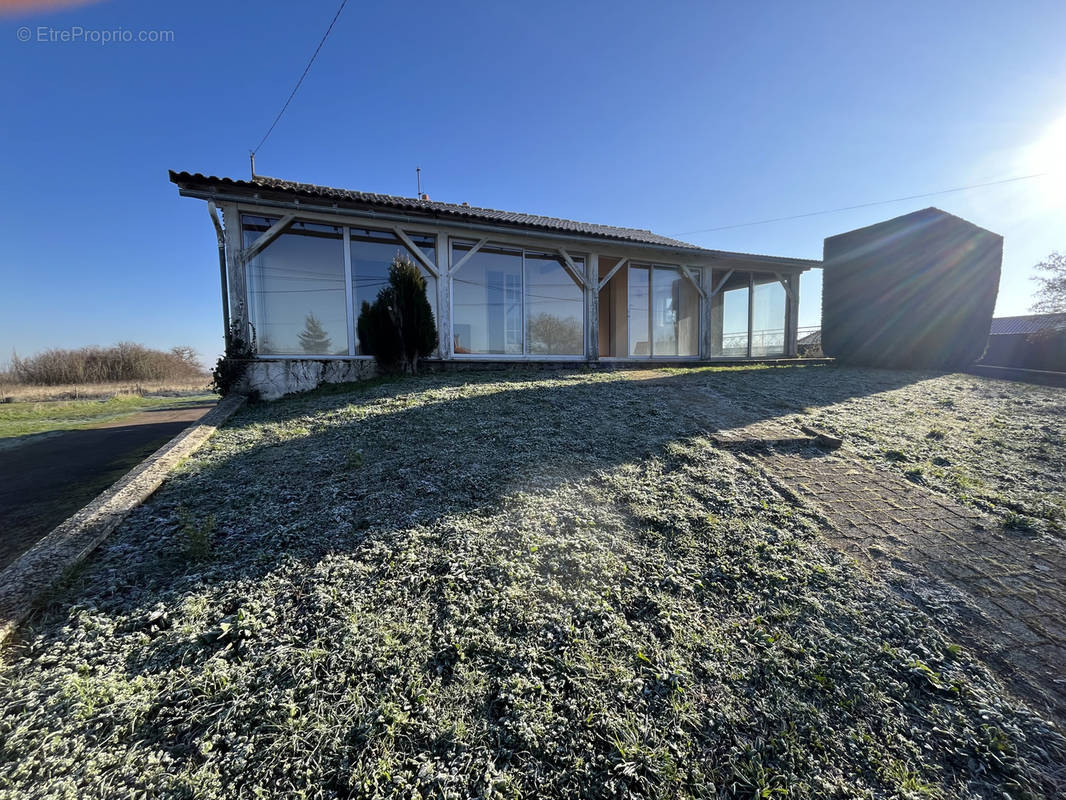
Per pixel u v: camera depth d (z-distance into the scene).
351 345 7.94
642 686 1.80
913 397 6.31
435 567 2.44
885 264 9.88
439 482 3.39
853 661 1.93
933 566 2.54
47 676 1.79
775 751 1.58
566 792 1.45
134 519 2.99
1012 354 15.17
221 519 2.95
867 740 1.61
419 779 1.46
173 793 1.41
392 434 4.42
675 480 3.48
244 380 6.78
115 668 1.84
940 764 1.54
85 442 7.31
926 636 2.05
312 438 4.46
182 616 2.11
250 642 1.96
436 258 8.48
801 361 11.68
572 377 7.51
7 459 6.09
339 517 2.93
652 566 2.50
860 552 2.66
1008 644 2.01
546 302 9.81
